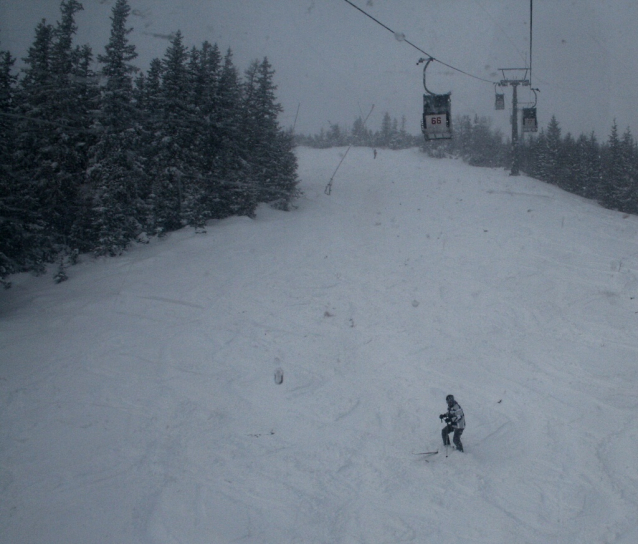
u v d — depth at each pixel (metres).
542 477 9.06
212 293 19.11
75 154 22.86
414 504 8.48
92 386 12.45
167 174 25.94
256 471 9.44
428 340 15.38
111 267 21.78
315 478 9.26
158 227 26.23
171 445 10.19
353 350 15.07
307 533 7.81
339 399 12.33
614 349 13.74
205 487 8.91
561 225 25.66
